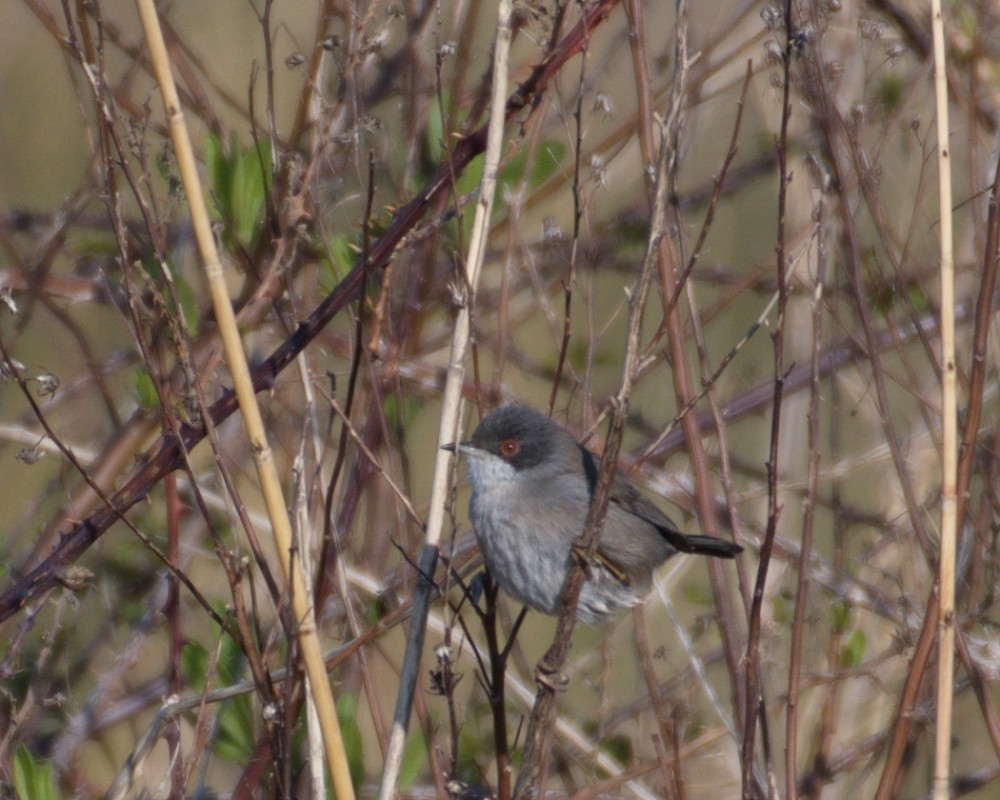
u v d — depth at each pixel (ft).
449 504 25.95
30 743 34.37
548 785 36.58
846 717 37.11
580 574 22.54
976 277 33.06
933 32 22.75
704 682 30.50
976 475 34.81
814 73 30.48
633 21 29.09
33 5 29.68
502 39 23.91
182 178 20.56
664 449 39.37
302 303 33.58
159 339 24.76
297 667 22.94
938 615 23.81
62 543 25.76
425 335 41.70
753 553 39.01
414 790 34.88
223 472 22.03
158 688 35.32
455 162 26.66
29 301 36.96
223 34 39.58
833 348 36.04
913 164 39.29
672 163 27.84
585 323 41.32
